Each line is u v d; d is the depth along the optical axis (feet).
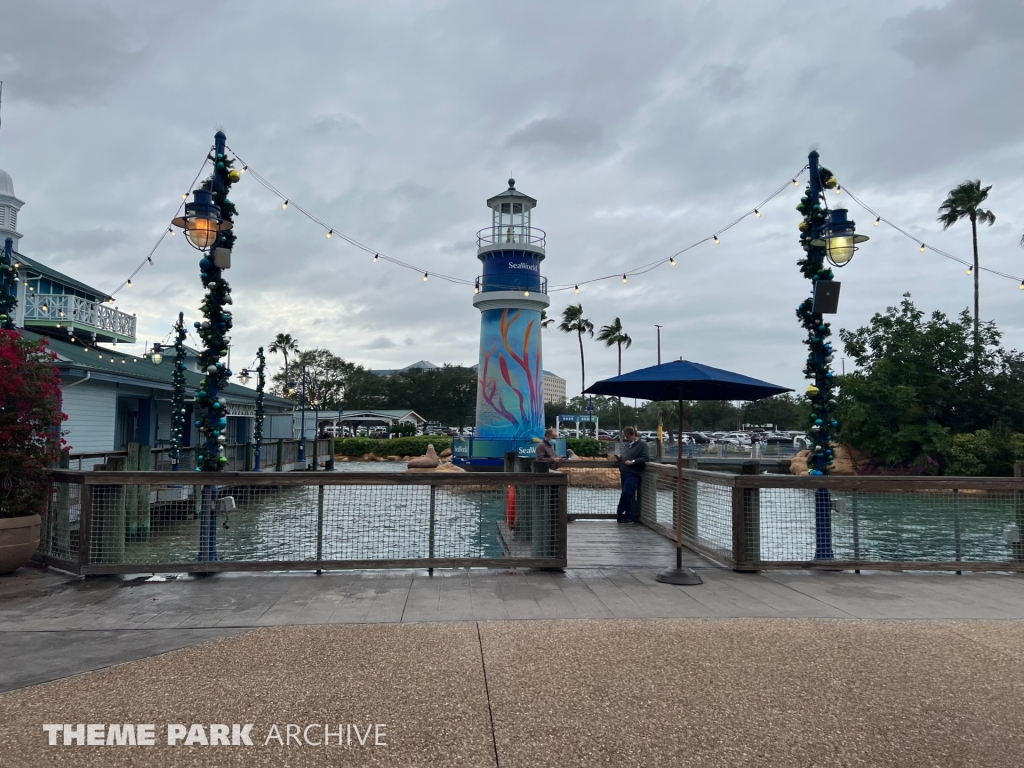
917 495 26.58
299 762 10.92
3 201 72.33
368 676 14.57
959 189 142.00
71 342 78.74
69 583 23.02
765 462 138.82
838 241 27.17
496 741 11.67
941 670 15.24
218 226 25.82
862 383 114.73
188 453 63.52
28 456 24.40
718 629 18.26
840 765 10.99
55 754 11.10
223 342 26.68
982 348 117.19
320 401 277.64
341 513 25.23
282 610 19.84
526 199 101.50
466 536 25.66
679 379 21.93
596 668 15.15
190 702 13.16
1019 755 11.37
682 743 11.67
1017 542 26.27
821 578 24.79
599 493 50.49
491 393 100.83
